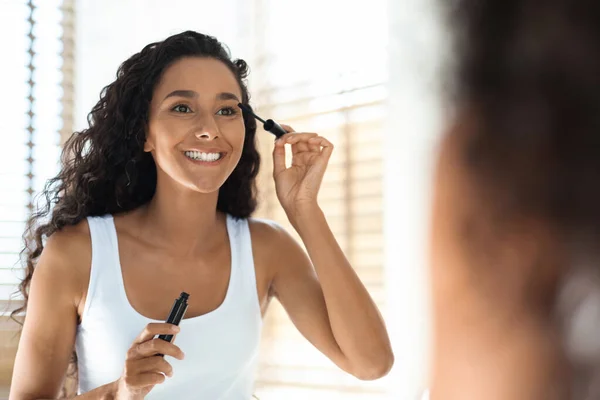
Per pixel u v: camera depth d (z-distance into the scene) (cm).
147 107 139
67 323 137
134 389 111
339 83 232
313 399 233
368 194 226
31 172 239
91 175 145
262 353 243
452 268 10
